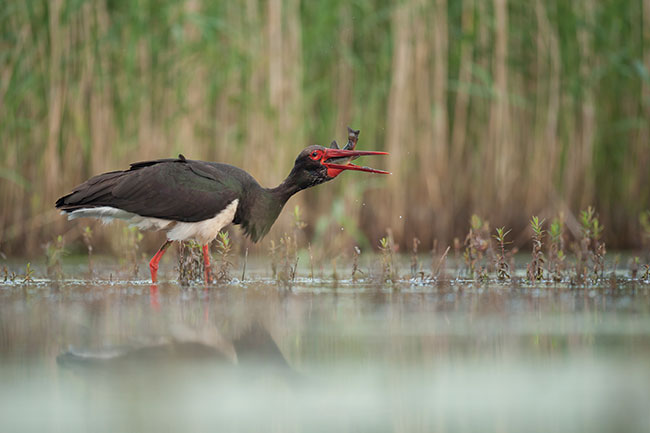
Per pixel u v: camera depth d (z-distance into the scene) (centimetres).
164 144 1527
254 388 553
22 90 1462
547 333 721
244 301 900
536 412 503
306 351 653
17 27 1482
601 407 511
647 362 620
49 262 1150
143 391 540
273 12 1532
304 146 1564
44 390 539
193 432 461
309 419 491
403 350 657
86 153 1526
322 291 994
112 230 1473
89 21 1501
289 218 1517
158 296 941
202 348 656
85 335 698
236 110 1575
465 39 1562
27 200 1516
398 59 1559
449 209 1591
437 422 486
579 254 1115
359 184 1569
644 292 977
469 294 962
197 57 1523
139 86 1506
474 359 629
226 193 1078
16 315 796
